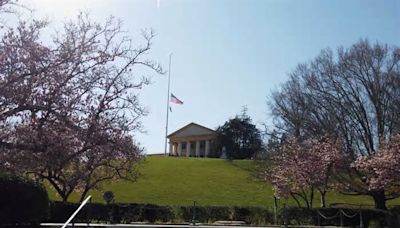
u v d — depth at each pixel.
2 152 14.13
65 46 15.46
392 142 34.78
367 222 31.34
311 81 42.75
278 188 39.19
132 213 31.88
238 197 53.88
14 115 14.55
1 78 14.37
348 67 41.16
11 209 16.02
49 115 15.02
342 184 39.19
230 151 86.75
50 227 18.50
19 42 14.73
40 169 16.34
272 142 46.53
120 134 16.16
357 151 40.03
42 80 14.74
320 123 41.44
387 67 40.56
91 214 30.23
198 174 66.38
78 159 16.34
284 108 45.50
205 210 34.72
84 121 15.40
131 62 18.75
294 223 32.59
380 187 34.44
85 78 15.68
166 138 103.88
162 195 53.34
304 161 38.78
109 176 32.97
